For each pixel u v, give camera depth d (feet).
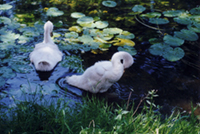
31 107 10.31
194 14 20.88
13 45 15.87
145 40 17.49
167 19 20.74
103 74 11.98
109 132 9.07
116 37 17.44
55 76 13.76
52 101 11.46
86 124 9.66
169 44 16.56
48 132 9.14
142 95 12.72
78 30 18.04
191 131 9.61
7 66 14.14
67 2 22.97
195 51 16.56
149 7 22.70
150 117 9.84
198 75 14.35
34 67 14.38
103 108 10.72
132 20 20.20
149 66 14.97
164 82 13.71
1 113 10.48
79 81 12.80
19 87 12.59
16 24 18.16
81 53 15.80
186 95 12.87
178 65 15.16
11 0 22.48
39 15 19.97
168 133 9.21
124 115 10.21
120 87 13.25
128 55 11.97
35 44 16.40
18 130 9.30
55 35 17.26
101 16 20.59
